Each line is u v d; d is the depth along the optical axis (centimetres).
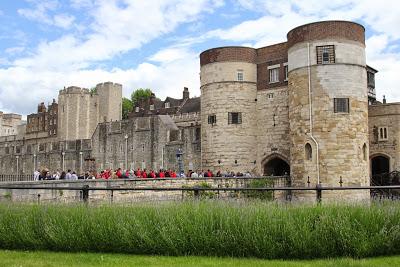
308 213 1050
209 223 1053
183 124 6825
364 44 3516
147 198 1428
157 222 1083
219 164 3975
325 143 3312
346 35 3378
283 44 3969
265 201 1230
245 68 4047
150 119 5300
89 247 1084
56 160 7019
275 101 3966
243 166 3956
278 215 1052
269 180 3309
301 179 3403
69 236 1086
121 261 960
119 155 5756
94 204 1214
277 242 999
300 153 3425
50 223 1116
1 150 8456
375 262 916
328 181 3288
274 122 3956
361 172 3328
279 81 3959
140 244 1049
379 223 1023
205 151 4088
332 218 1016
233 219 1045
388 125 3956
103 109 10119
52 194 1941
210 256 1014
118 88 10288
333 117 3312
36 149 7525
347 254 987
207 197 1341
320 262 932
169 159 4938
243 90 4028
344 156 3288
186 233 1041
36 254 1047
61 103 9769
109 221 1095
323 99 3341
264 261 954
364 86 3456
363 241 977
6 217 1157
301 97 3438
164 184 2606
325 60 3369
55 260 973
